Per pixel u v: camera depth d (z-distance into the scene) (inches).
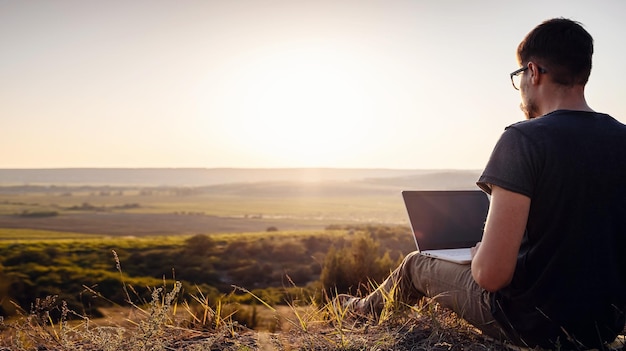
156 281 1268.5
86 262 1678.2
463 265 86.7
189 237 2632.9
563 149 68.2
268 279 1604.3
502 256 68.3
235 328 103.7
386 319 99.0
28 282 1095.6
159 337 94.4
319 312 108.1
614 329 74.4
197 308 106.0
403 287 101.3
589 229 68.7
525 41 77.0
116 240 2268.7
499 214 68.7
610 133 70.7
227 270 1744.6
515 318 76.0
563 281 70.4
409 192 103.7
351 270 626.5
